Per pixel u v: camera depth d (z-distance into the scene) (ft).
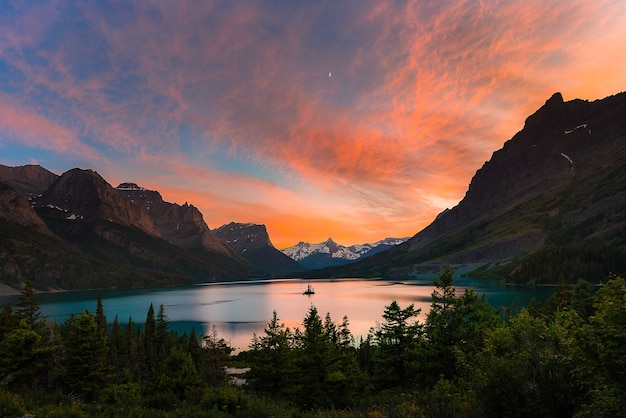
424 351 87.76
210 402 70.28
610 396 28.35
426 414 41.96
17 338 106.01
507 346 42.78
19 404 54.44
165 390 115.24
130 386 127.24
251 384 123.95
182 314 555.28
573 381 33.78
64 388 127.24
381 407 50.52
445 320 88.38
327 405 101.86
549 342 38.91
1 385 95.76
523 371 36.40
